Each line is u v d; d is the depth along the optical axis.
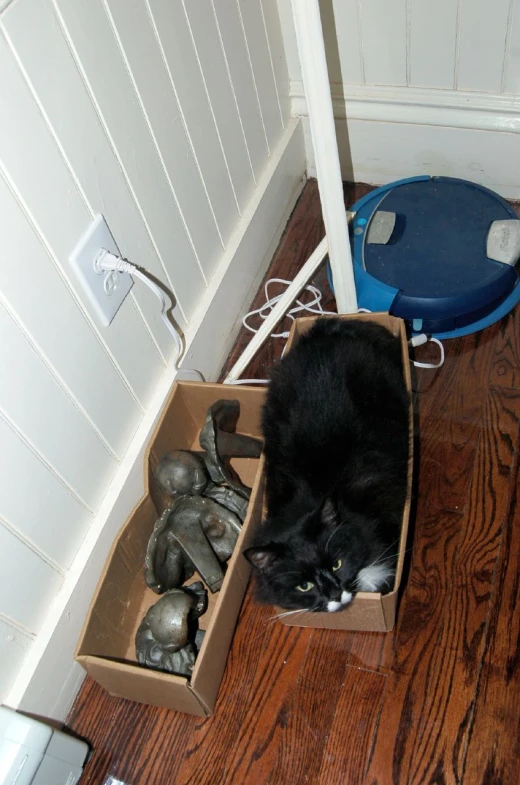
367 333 1.42
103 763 1.25
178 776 1.21
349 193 2.03
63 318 1.14
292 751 1.20
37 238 1.04
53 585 1.24
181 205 1.46
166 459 1.38
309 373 1.35
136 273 1.23
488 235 1.66
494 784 1.12
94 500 1.33
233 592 1.26
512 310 1.67
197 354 1.60
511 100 1.68
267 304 1.77
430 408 1.56
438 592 1.31
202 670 1.15
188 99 1.40
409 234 1.73
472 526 1.37
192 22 1.36
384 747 1.18
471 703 1.19
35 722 1.10
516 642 1.23
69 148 1.08
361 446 1.26
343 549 1.20
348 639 1.30
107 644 1.26
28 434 1.11
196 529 1.31
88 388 1.25
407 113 1.80
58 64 1.02
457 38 1.61
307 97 1.29
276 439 1.33
